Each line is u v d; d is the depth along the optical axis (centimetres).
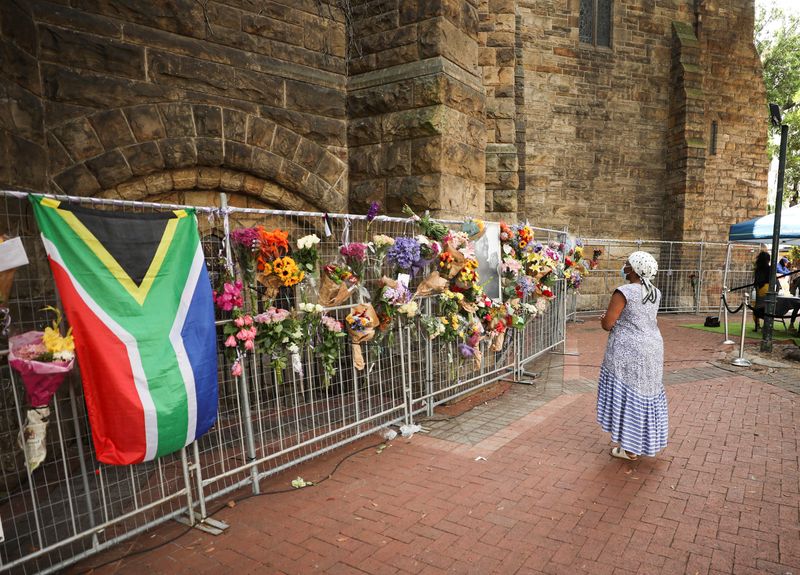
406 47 592
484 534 318
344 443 455
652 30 1444
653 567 280
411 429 498
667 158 1494
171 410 308
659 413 407
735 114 1515
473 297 533
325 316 414
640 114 1455
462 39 616
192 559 302
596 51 1396
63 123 425
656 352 405
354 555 300
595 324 1272
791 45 2027
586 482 385
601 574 276
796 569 275
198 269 330
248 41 543
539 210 1381
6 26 366
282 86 571
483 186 664
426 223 500
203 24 506
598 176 1430
